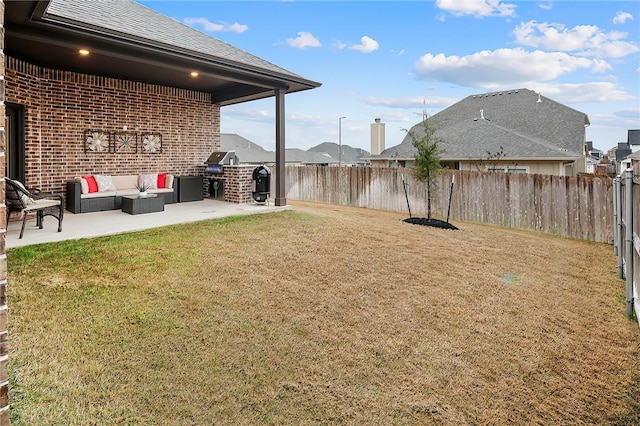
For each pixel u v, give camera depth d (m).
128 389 2.63
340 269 5.29
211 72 7.89
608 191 8.36
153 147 10.60
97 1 8.05
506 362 3.24
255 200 9.98
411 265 5.68
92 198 8.66
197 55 7.15
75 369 2.79
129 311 3.69
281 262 5.40
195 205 9.82
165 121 10.84
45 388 2.57
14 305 3.61
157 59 6.98
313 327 3.67
